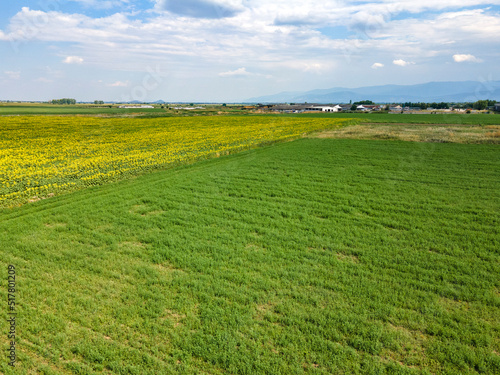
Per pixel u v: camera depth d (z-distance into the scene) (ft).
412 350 19.24
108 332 21.02
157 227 38.47
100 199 49.70
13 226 38.65
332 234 35.73
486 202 46.68
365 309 22.86
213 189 54.80
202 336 20.48
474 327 20.86
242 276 27.32
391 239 34.22
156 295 24.64
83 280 26.94
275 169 71.51
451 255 30.78
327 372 17.79
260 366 18.15
